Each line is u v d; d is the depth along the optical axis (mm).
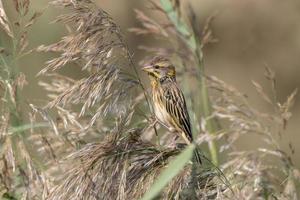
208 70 27578
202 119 11969
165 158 9375
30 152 9961
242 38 26906
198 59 12648
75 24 9500
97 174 9016
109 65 9453
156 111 12539
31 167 9578
